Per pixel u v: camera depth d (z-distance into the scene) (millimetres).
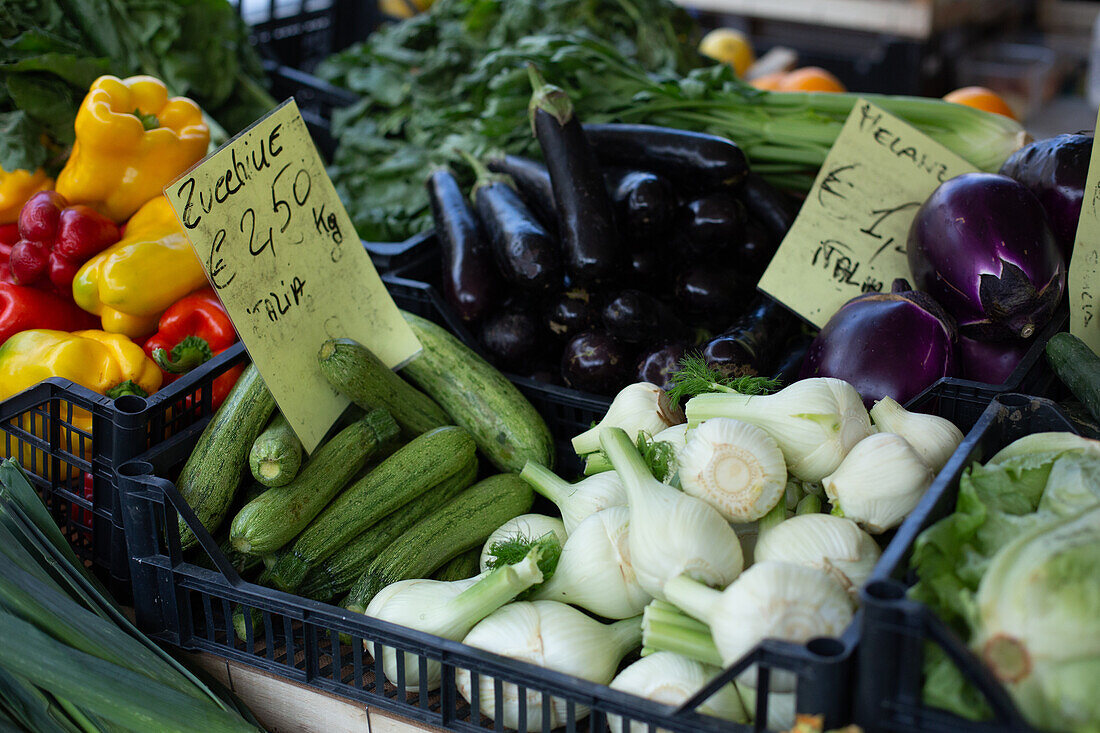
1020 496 1208
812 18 5168
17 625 1308
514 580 1372
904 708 1004
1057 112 6215
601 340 2066
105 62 2484
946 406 1675
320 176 1832
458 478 1797
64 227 2027
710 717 1142
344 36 4516
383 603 1463
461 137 2777
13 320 2041
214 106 3096
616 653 1382
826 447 1404
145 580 1534
